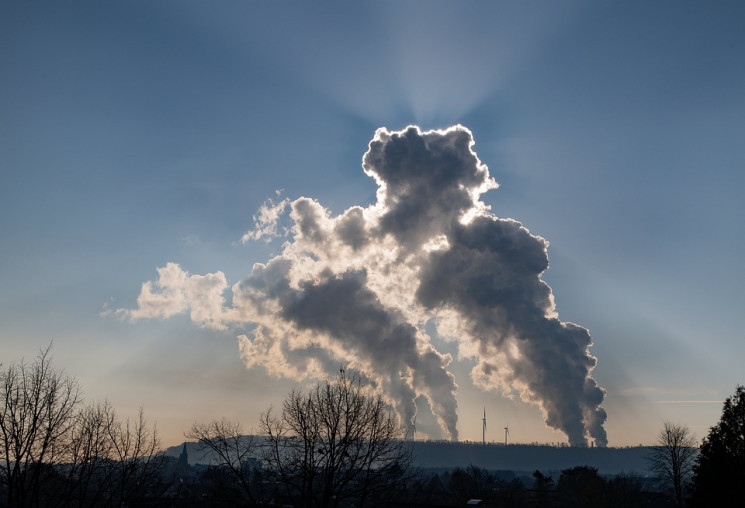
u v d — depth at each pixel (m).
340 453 47.94
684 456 93.31
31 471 40.00
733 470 53.88
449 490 126.50
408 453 51.41
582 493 119.88
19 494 36.66
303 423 48.88
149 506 56.78
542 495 125.31
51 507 41.38
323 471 48.03
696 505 56.69
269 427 50.03
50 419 38.59
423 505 73.06
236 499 49.59
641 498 123.62
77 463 41.91
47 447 38.31
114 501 46.91
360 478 49.78
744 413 55.53
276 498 54.59
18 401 37.69
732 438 55.44
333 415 48.97
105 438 45.03
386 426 50.62
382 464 49.09
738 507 52.97
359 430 48.88
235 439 49.75
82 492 42.56
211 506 55.94
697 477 57.50
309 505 47.28
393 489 50.59
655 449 96.62
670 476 94.19
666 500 122.25
